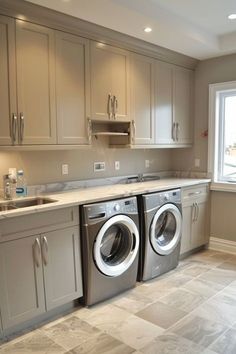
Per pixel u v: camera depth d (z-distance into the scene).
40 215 2.32
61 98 2.73
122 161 3.80
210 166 4.09
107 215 2.70
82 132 2.92
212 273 3.35
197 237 3.93
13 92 2.42
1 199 2.67
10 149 2.43
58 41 2.67
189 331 2.30
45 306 2.40
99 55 2.99
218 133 4.08
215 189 4.04
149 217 3.08
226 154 4.09
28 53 2.48
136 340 2.21
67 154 3.24
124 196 2.89
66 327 2.38
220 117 4.07
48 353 2.08
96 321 2.45
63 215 2.47
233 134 4.02
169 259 3.38
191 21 3.13
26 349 2.12
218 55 3.85
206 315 2.52
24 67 2.47
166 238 3.44
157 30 2.98
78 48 2.82
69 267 2.54
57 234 2.44
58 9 2.46
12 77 2.40
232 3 2.75
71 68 2.78
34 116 2.56
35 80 2.54
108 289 2.77
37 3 2.35
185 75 4.04
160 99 3.70
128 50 3.27
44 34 2.57
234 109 3.98
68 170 3.25
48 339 2.23
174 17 2.95
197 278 3.22
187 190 3.69
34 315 2.34
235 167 4.01
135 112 3.40
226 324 2.39
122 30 2.96
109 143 3.62
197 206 3.88
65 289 2.53
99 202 2.69
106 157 3.61
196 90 4.18
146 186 3.32
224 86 3.89
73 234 2.55
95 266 2.64
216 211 4.09
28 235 2.27
